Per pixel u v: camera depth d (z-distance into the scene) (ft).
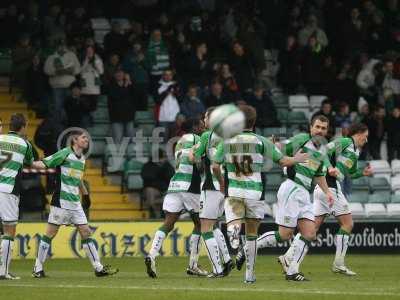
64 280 149.89
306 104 272.92
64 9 272.31
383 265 187.83
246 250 140.26
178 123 230.27
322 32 280.51
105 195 240.53
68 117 241.35
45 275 159.22
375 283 142.61
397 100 269.64
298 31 279.49
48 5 270.05
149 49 254.88
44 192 223.92
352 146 163.02
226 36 271.90
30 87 250.78
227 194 138.21
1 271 151.84
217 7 282.97
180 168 157.48
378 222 224.94
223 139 125.70
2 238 152.46
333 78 274.36
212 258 152.56
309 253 220.84
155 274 153.69
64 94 246.88
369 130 260.21
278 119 266.36
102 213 237.45
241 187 137.39
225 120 123.44
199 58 260.01
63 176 156.04
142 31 274.36
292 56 273.95
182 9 276.62
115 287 135.64
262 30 279.28
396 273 166.50
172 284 140.87
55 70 245.45
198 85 259.19
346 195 244.01
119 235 213.05
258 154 137.28
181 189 156.76
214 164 139.03
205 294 124.47
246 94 252.01
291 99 273.75
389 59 279.08
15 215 152.76
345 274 163.12
